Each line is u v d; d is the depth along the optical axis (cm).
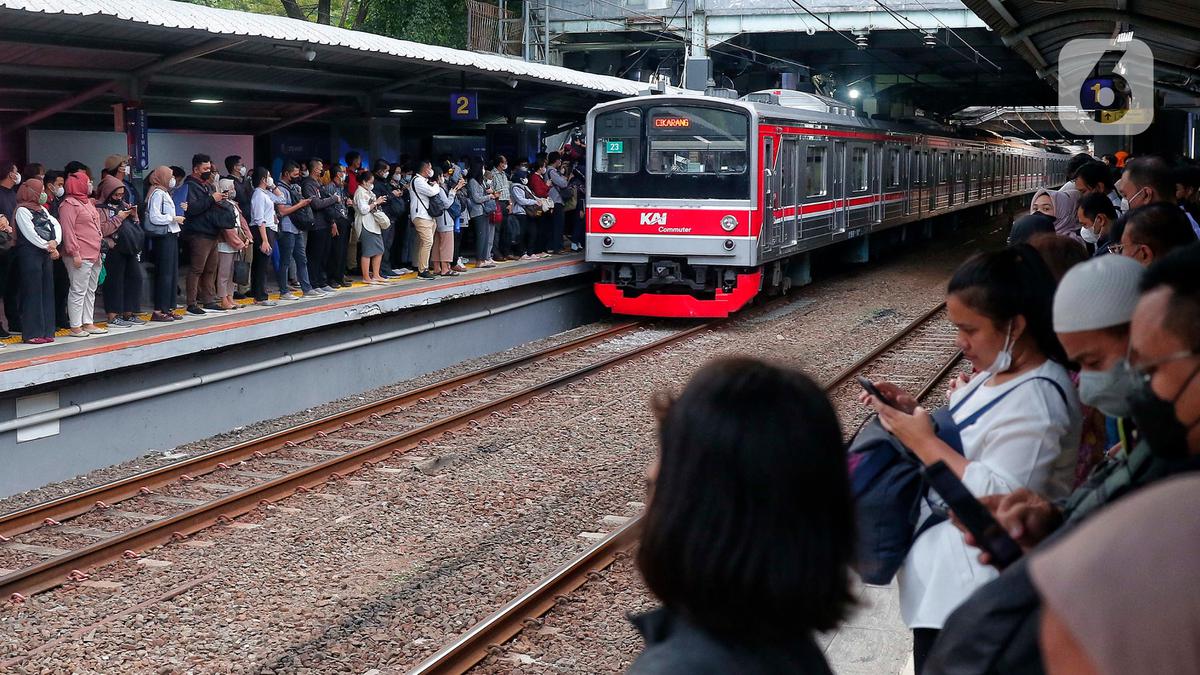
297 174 1260
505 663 534
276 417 1092
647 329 1569
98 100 1223
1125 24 1238
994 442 278
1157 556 117
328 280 1343
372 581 643
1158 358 178
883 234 2414
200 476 848
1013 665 185
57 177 986
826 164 1831
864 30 2305
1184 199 669
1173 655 114
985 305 279
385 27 2433
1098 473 235
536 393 1122
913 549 287
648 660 153
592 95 1828
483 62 1338
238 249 1138
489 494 806
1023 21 1289
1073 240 376
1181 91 2042
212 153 1480
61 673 529
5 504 808
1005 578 189
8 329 997
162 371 968
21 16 852
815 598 153
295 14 2303
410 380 1276
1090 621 117
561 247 1795
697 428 156
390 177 1416
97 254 981
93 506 771
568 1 2439
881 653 495
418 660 541
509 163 1827
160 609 603
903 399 294
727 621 152
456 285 1350
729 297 1545
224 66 1206
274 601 614
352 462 866
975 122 5247
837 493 158
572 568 631
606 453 914
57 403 872
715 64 2739
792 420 154
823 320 1606
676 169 1523
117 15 852
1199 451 185
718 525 152
